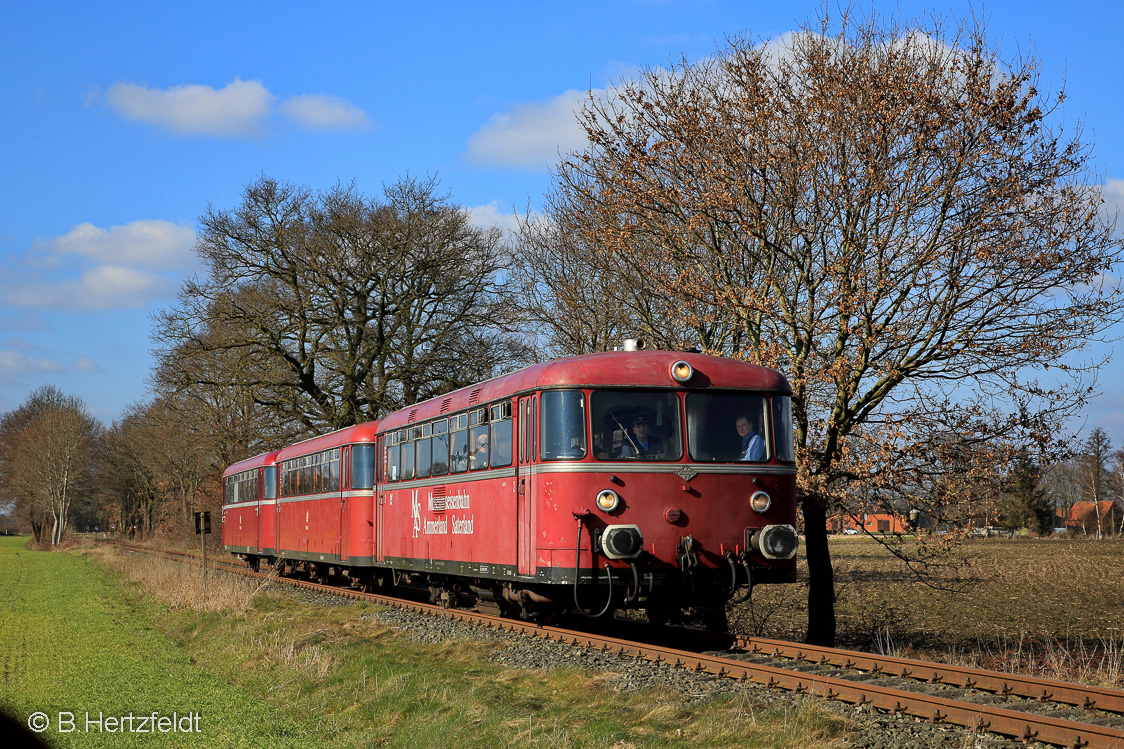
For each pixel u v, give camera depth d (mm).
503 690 9555
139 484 80812
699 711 8031
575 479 11969
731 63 16406
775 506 12477
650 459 12125
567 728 7824
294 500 26266
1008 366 14664
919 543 15555
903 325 14820
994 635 19906
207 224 34906
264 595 21766
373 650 12734
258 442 38062
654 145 16500
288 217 35531
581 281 23797
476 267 36594
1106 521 87312
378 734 8586
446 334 36062
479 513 14312
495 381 14328
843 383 15055
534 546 12328
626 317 20906
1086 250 14445
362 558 20922
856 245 15172
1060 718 7066
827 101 15266
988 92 14867
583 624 14609
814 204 15609
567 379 12273
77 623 18891
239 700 10555
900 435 14680
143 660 13828
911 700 7715
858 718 7590
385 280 35906
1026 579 34219
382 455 19672
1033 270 14406
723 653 11094
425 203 36406
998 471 14789
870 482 15094
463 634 13383
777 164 15734
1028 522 79875
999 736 6941
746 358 16141
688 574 11914
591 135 17156
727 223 15922
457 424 15500
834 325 15070
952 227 15000
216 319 34500
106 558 44969
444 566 15766
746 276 16969
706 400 12477
